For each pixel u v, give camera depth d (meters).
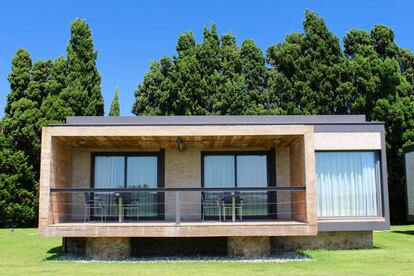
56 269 12.41
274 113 33.94
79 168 17.48
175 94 35.41
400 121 29.91
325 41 33.84
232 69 37.91
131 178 17.78
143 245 16.36
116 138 15.38
